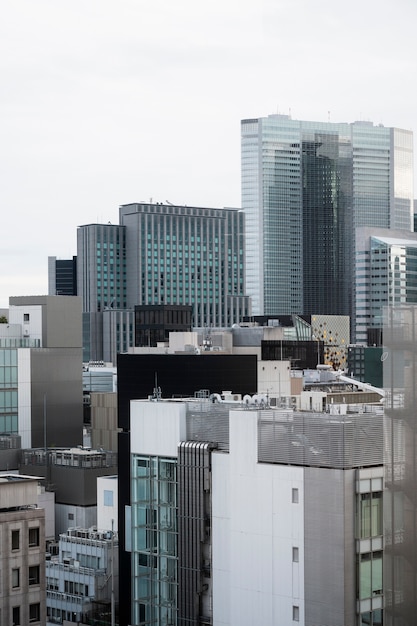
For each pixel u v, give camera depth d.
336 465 144.38
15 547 166.88
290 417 149.62
